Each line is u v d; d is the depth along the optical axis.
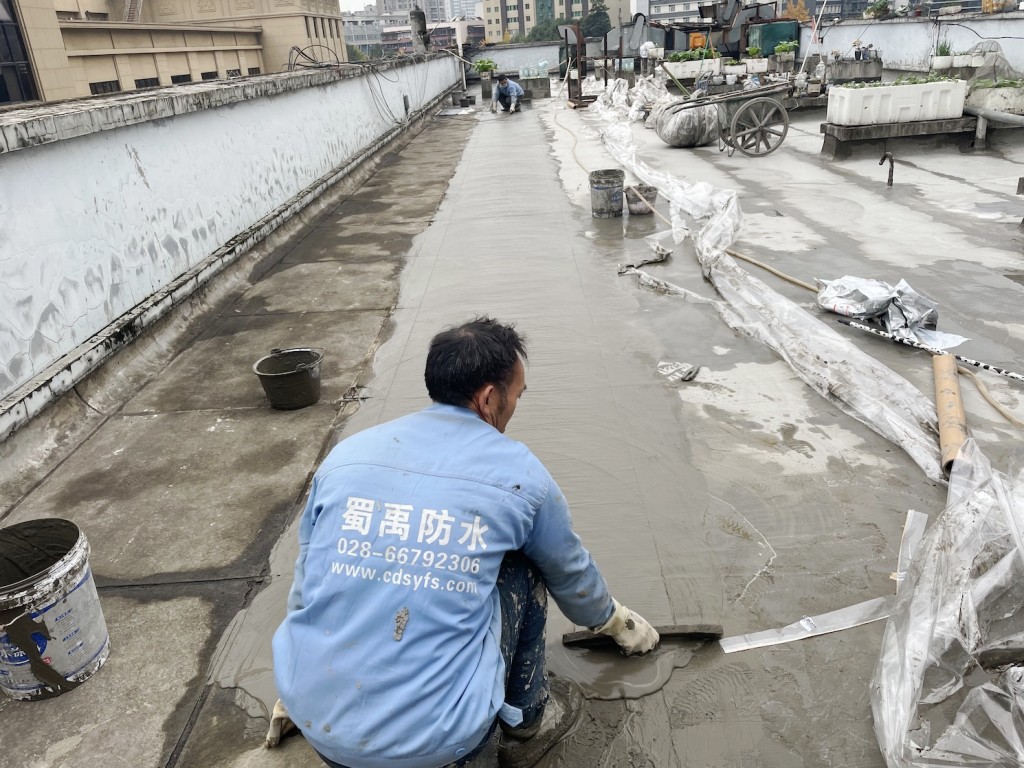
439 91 23.56
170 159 5.90
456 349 1.78
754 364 4.32
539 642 1.94
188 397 4.43
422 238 7.62
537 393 4.15
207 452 3.80
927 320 4.55
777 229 6.92
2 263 3.89
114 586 2.86
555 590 1.89
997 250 5.96
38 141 4.14
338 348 5.01
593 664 2.39
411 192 10.09
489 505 1.63
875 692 2.18
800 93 14.10
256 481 3.52
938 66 14.59
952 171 8.85
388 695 1.54
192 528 3.19
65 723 2.29
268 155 8.11
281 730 2.16
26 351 4.01
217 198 6.72
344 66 13.44
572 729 2.18
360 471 1.70
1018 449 3.33
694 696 2.27
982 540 2.46
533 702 1.99
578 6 113.88
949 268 5.62
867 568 2.72
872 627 2.47
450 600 1.58
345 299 5.98
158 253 5.57
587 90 21.83
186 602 2.76
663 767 2.07
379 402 4.21
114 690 2.40
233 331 5.46
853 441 3.49
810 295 5.25
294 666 1.62
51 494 3.51
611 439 3.65
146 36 25.53
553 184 9.67
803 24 21.62
